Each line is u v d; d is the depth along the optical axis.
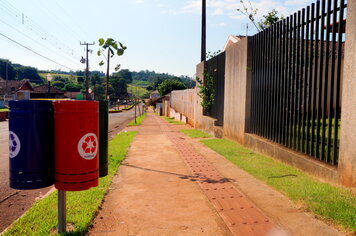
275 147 6.80
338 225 3.30
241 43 9.25
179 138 12.13
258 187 4.86
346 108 4.43
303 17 5.95
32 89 57.47
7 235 3.26
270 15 9.54
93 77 104.62
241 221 3.51
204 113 15.40
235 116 9.79
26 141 2.85
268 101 7.63
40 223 3.55
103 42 6.97
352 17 4.38
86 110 2.97
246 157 7.28
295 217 3.58
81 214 3.75
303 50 6.00
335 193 4.29
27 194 5.17
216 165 6.59
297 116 6.21
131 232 3.31
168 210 3.96
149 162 7.13
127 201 4.33
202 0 16.28
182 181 5.35
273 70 7.35
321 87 5.32
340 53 4.76
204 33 16.39
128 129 18.42
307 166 5.45
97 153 3.14
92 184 3.06
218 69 12.70
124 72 184.62
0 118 26.70
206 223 3.53
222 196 4.43
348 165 4.35
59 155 2.96
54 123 2.99
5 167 7.30
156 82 163.38
